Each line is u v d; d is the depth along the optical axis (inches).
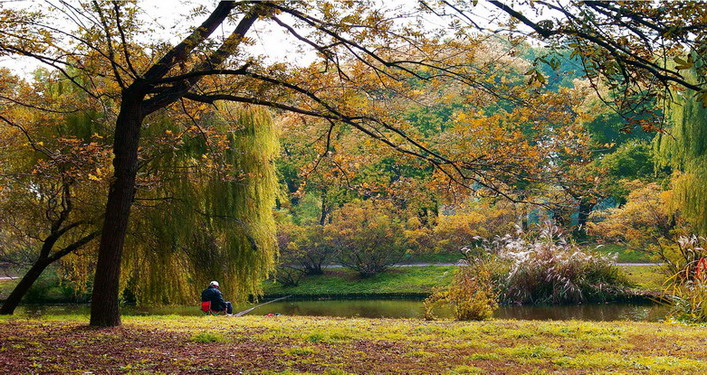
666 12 229.5
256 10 379.6
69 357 305.9
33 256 797.2
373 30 370.9
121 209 434.9
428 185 443.8
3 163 612.1
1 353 311.4
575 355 328.2
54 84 651.5
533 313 784.9
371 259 1348.4
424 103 434.0
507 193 426.0
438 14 349.4
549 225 959.0
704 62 208.8
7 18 386.9
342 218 1366.9
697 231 911.0
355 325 479.8
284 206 1314.0
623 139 1502.2
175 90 437.1
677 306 596.1
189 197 694.5
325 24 374.3
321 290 1285.7
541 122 387.5
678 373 276.1
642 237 1053.2
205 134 573.6
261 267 752.3
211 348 343.9
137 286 702.5
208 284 722.2
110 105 615.8
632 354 331.9
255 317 591.5
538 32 250.7
